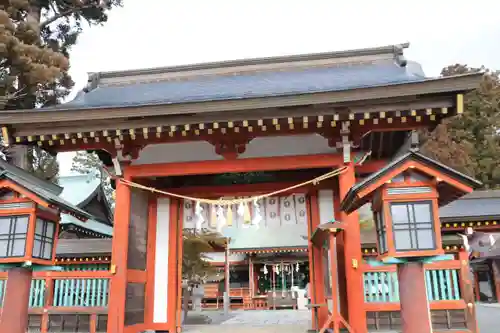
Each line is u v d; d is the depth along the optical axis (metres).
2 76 17.72
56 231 7.40
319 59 11.96
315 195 10.80
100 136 9.40
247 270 32.41
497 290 22.88
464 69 43.91
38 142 9.55
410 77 9.80
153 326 10.51
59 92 21.75
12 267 6.75
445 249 9.68
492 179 38.16
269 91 9.73
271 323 14.32
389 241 5.72
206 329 11.56
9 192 6.84
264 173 11.43
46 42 24.19
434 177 5.81
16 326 6.54
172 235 11.05
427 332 5.55
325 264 10.07
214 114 8.75
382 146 11.06
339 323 8.10
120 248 9.34
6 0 19.33
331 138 9.27
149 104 8.76
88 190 25.02
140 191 10.68
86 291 9.89
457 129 41.28
